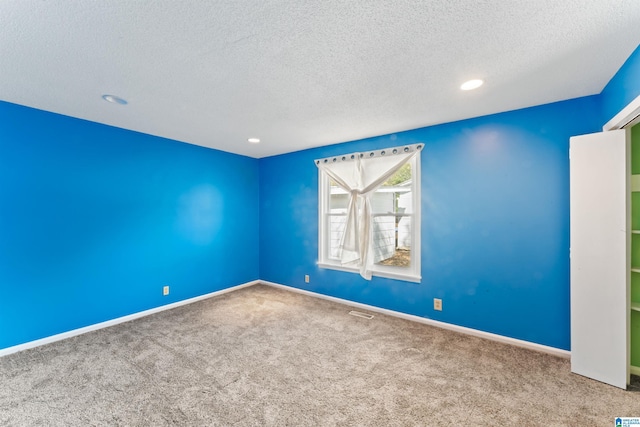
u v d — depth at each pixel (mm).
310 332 2836
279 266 4516
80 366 2188
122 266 3143
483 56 1697
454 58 1719
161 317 3250
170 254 3598
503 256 2621
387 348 2500
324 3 1244
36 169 2551
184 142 3738
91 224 2906
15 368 2158
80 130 2816
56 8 1258
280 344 2576
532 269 2490
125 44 1559
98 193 2955
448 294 2924
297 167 4254
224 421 1619
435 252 2998
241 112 2629
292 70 1860
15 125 2432
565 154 2340
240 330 2883
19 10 1268
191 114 2682
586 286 2053
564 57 1702
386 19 1360
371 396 1846
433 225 3008
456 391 1896
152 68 1828
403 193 3383
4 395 1837
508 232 2596
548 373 2102
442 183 2947
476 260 2760
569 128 2320
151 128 3139
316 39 1523
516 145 2549
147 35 1479
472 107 2502
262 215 4754
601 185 2000
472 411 1705
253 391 1893
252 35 1486
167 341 2629
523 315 2529
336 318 3215
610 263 1966
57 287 2676
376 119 2818
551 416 1658
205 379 2025
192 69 1843
